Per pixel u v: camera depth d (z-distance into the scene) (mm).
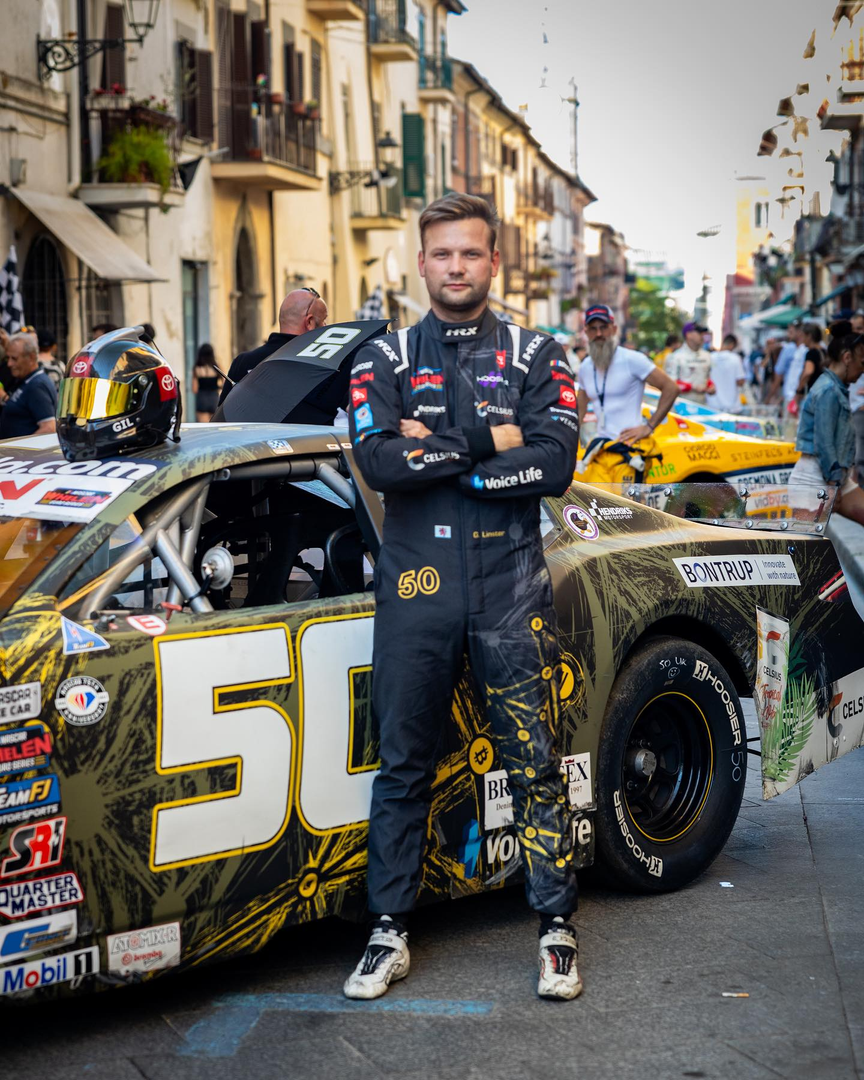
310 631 3580
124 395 3645
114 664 3217
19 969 3088
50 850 3111
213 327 24812
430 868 3791
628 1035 3385
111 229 19578
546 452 3529
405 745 3588
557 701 3674
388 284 38625
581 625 4094
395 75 40594
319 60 31625
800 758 4801
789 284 75688
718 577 4539
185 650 3336
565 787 3723
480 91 55062
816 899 4336
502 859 3951
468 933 4086
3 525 3500
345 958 3906
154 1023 3477
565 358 3684
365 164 35781
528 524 3627
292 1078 3182
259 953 3945
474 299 3613
